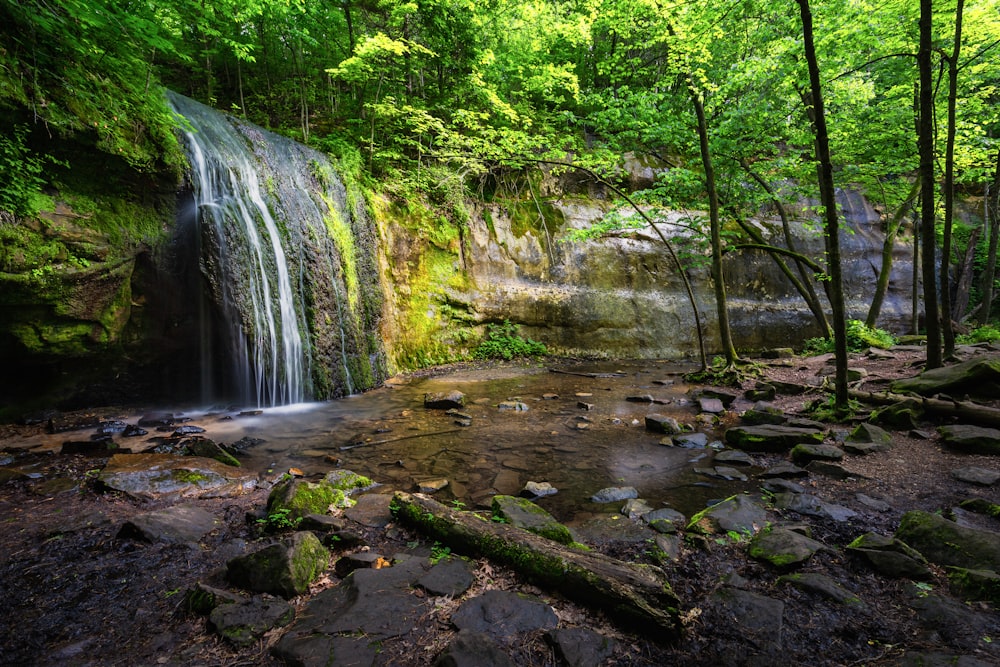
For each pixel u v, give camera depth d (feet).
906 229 64.13
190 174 25.58
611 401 30.86
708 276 56.80
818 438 19.03
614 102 39.91
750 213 46.85
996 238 50.01
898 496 14.25
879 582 9.71
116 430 22.11
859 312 60.29
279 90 47.24
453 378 39.93
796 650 7.72
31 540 11.52
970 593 9.11
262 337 27.86
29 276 19.63
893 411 20.72
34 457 17.79
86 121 20.80
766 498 14.40
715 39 37.52
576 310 52.44
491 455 19.93
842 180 44.52
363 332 36.96
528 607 8.71
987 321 50.90
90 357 23.73
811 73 19.74
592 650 7.62
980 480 14.79
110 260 22.74
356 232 38.22
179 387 27.96
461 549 11.00
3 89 18.10
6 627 8.36
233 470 17.01
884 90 44.78
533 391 34.47
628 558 10.90
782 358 45.19
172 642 8.02
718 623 8.40
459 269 48.49
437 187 47.44
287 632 8.09
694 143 38.45
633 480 16.98
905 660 7.34
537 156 46.16
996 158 43.52
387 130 46.88
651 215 41.96
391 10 45.11
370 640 7.85
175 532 11.84
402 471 18.03
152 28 22.27
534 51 54.95
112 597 9.34
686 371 44.11
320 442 21.62
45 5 19.51
